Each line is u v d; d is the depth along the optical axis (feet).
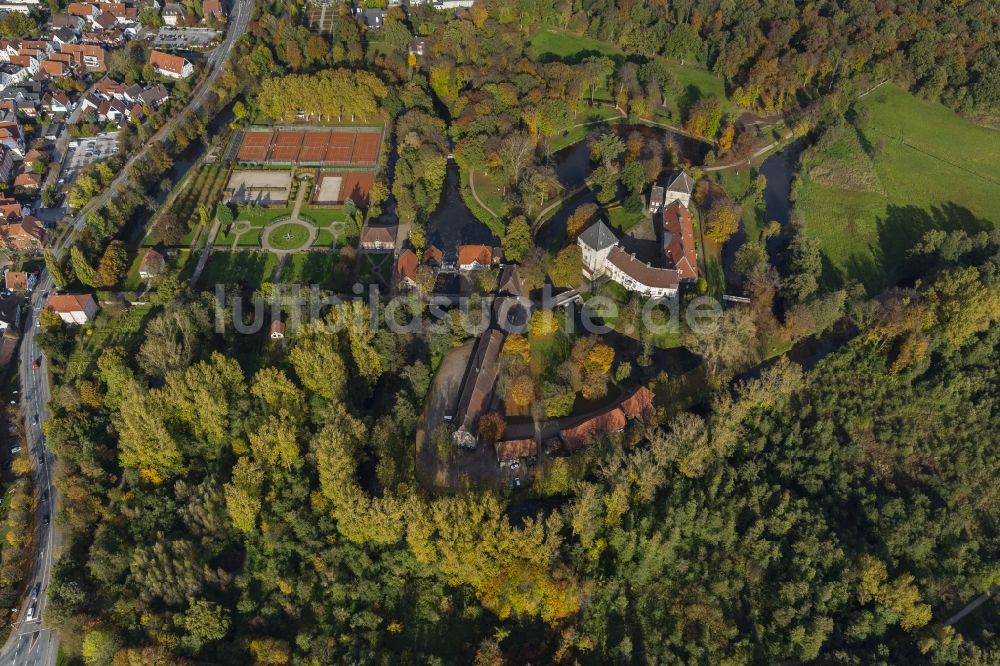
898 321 588.09
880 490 525.75
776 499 498.69
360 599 455.22
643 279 637.30
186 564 437.99
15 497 496.23
